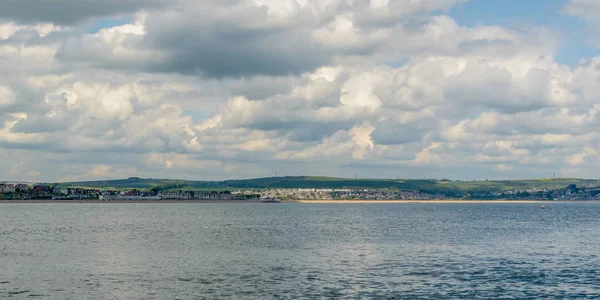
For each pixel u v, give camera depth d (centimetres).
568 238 15700
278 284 8038
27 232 17825
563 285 7994
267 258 10850
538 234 17225
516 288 7781
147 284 8006
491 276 8700
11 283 8031
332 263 10138
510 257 11019
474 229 19712
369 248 12731
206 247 12950
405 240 14925
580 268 9525
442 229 19700
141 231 18500
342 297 7219
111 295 7288
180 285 7944
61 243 13925
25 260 10444
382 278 8525
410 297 7231
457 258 10856
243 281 8269
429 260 10562
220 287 7819
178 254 11488
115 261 10350
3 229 19300
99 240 14825
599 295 7369
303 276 8700
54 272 9000
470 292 7531
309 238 15600
